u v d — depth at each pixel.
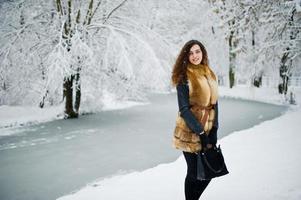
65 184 5.12
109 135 9.09
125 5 13.02
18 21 12.19
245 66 24.44
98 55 12.00
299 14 18.25
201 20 27.59
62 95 14.37
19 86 12.99
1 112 12.44
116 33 11.09
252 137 6.96
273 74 23.55
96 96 14.21
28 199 4.54
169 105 16.86
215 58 29.28
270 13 18.86
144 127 10.34
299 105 16.41
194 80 2.60
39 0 11.89
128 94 14.00
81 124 11.05
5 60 10.91
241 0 22.41
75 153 7.15
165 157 6.61
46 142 8.34
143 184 4.20
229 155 5.36
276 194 3.41
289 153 5.21
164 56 12.67
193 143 2.61
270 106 15.90
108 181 5.06
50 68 9.84
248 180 3.95
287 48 19.00
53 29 11.61
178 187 3.95
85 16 12.16
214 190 3.64
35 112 13.09
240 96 22.03
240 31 22.83
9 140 8.65
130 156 6.75
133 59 11.46
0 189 4.98
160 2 13.66
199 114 2.63
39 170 5.95
